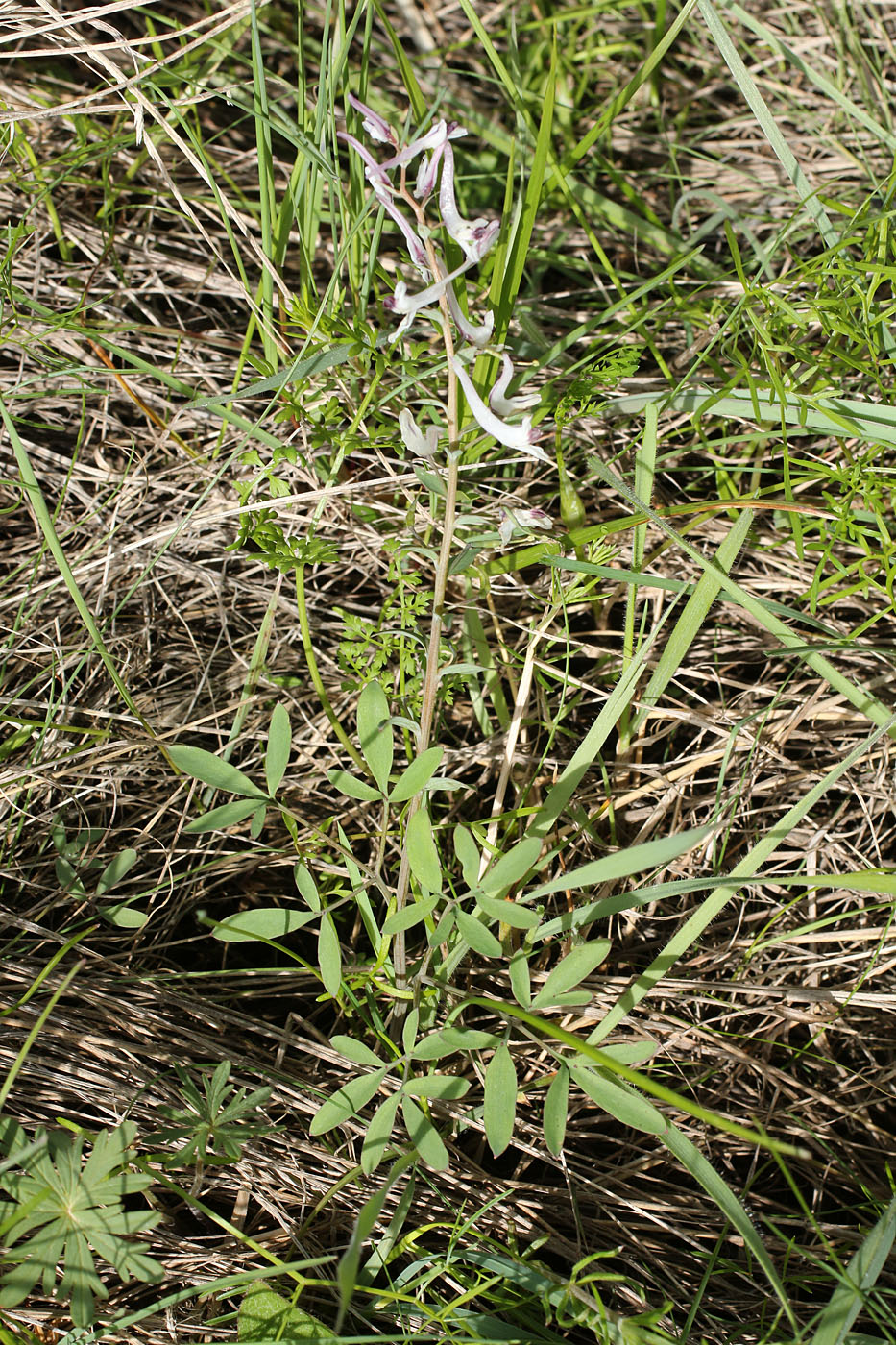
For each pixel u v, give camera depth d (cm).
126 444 72
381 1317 58
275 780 59
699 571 70
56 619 69
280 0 86
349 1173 58
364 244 71
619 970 65
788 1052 65
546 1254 60
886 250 71
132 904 66
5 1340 55
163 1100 61
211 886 66
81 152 72
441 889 57
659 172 87
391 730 58
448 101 82
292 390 67
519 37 89
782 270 78
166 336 74
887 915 66
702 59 91
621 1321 55
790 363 72
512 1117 55
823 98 89
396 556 62
